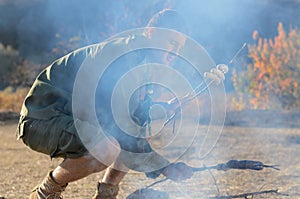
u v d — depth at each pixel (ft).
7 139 35.83
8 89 56.08
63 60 15.08
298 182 22.47
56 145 14.78
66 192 20.88
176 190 20.85
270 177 23.30
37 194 15.46
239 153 29.22
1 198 20.35
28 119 14.97
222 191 20.81
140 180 22.29
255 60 47.14
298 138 33.86
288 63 46.11
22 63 66.69
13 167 26.71
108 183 16.39
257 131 36.19
